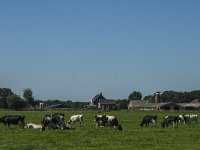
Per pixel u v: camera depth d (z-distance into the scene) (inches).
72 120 2394.2
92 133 1668.3
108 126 2046.0
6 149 1105.4
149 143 1274.6
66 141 1330.0
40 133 1660.9
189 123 2618.1
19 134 1601.9
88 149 1114.1
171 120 2177.7
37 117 3614.7
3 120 2033.7
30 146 1175.6
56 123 1940.2
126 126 2263.8
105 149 1114.1
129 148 1139.9
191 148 1140.5
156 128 2068.2
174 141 1343.5
